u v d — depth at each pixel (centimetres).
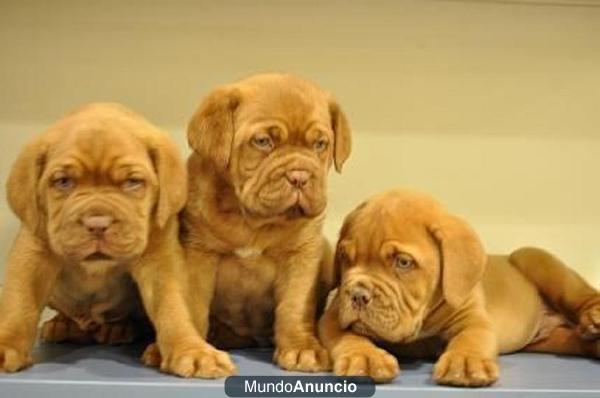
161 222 135
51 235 128
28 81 188
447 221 142
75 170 127
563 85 194
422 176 193
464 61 193
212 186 148
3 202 188
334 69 191
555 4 193
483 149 194
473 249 140
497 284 164
